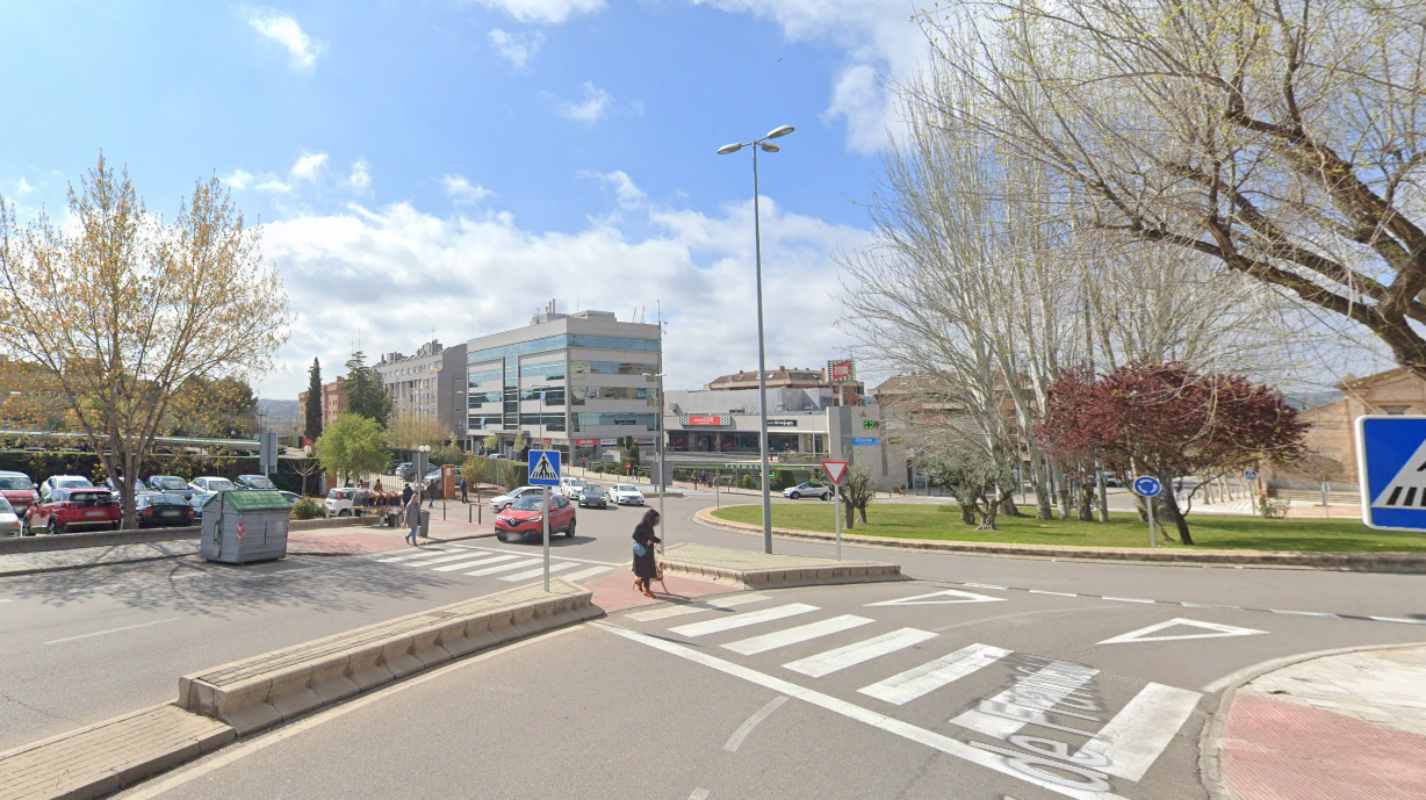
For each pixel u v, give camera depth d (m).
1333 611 12.25
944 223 29.16
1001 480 28.19
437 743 5.89
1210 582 15.45
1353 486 40.12
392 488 53.59
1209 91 6.58
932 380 33.09
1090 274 8.79
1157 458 20.52
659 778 5.22
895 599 13.29
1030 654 9.11
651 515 13.65
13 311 18.64
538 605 10.48
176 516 22.50
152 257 20.44
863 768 5.47
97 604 12.20
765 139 20.89
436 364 116.50
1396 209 6.39
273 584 14.50
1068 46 7.25
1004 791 5.11
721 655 8.97
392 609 12.00
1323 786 5.24
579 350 86.75
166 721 5.98
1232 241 7.21
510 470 58.75
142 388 20.94
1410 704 7.15
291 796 4.89
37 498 24.80
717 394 87.56
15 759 5.19
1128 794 5.11
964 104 8.56
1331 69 5.96
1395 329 6.45
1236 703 7.16
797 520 31.05
